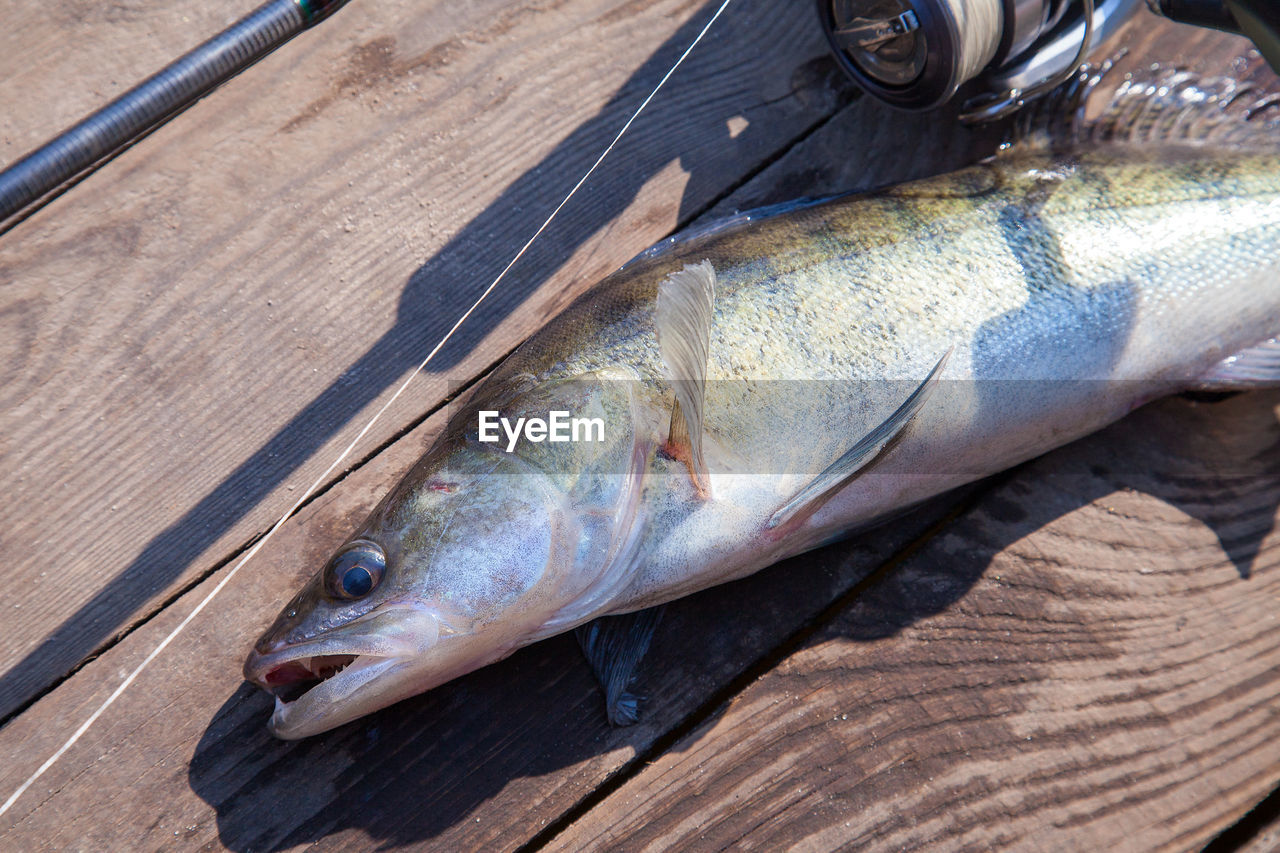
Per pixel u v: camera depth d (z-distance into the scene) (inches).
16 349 21.5
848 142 23.4
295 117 22.8
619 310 19.9
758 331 19.8
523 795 19.8
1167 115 22.8
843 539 20.8
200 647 20.3
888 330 20.0
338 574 18.7
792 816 19.8
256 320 21.9
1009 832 19.8
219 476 21.2
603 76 23.5
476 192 22.8
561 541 19.0
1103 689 20.5
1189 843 19.9
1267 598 21.1
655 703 20.2
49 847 19.4
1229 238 21.0
